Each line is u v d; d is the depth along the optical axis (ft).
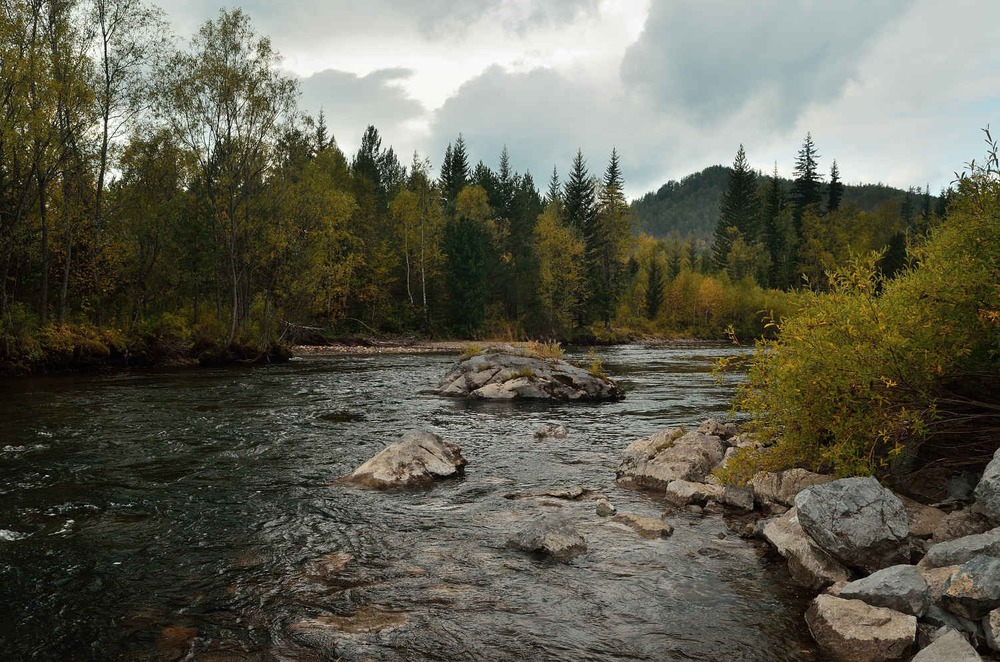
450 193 380.58
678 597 18.28
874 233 342.03
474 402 67.15
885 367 22.54
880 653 14.29
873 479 19.88
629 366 120.78
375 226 244.63
